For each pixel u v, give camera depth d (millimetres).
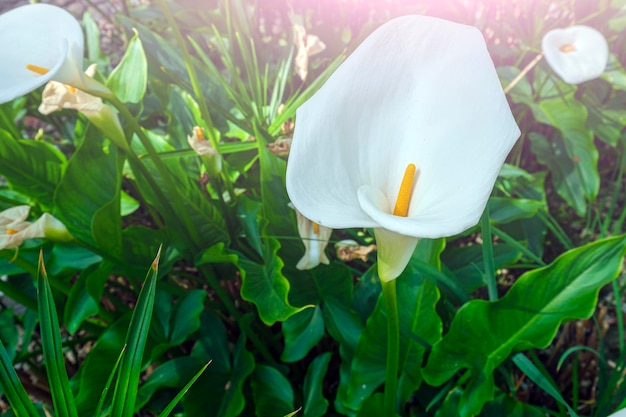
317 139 363
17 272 738
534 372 565
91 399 628
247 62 837
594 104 1065
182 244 746
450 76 374
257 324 791
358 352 640
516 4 1132
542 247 887
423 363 692
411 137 394
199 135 685
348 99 378
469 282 779
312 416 646
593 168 969
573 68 895
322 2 1126
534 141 1018
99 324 861
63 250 734
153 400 689
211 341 715
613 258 542
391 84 387
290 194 330
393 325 481
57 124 1067
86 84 554
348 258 707
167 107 916
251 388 724
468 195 333
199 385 672
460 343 581
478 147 353
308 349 672
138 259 742
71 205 712
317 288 718
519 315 562
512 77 1064
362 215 344
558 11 1223
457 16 1062
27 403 403
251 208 763
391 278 430
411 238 401
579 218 1021
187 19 1127
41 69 542
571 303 548
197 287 884
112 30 1337
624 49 1126
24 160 757
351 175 379
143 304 412
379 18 1102
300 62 847
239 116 919
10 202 738
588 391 808
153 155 644
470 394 576
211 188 838
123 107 592
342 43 1065
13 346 742
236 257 685
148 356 683
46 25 562
